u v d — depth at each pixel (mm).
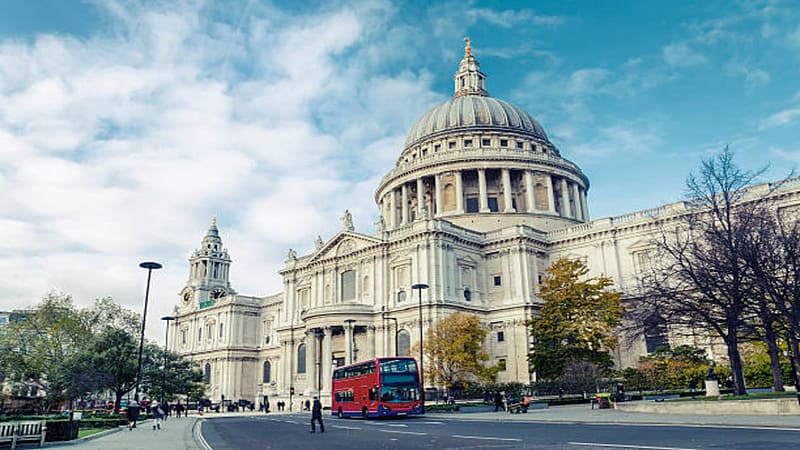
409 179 117875
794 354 45281
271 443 32188
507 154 112875
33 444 32031
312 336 93125
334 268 101688
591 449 22297
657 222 83812
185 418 74250
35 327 87125
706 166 47281
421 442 28766
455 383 74062
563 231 94812
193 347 144875
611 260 87812
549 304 73250
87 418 57656
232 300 136250
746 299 43688
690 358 68312
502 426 38000
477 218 107188
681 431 28844
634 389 69188
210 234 158500
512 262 92062
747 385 64000
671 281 57625
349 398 59438
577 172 119125
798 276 40562
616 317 69688
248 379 134375
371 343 90000
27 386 87625
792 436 24625
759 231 42969
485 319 90625
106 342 75688
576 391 68250
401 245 91750
